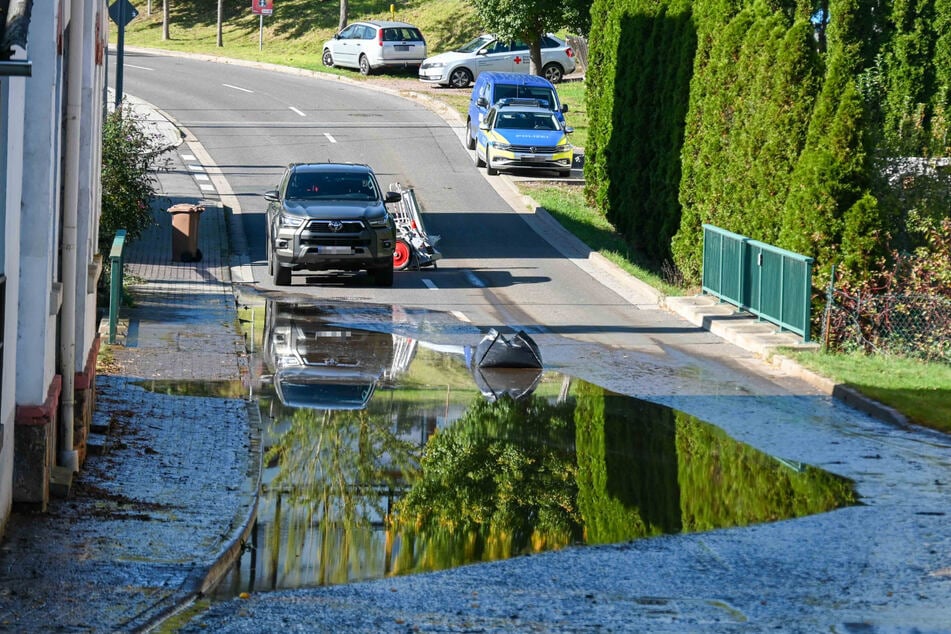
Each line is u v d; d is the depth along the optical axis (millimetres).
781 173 37312
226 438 21984
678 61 47969
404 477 20625
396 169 64875
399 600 14594
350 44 94875
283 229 40844
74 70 18047
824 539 17656
